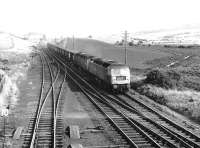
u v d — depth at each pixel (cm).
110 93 3366
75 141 1662
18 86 3703
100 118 2195
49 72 5259
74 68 6006
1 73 3412
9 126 1939
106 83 3456
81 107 2611
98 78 3844
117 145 1577
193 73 4394
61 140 1667
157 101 2889
